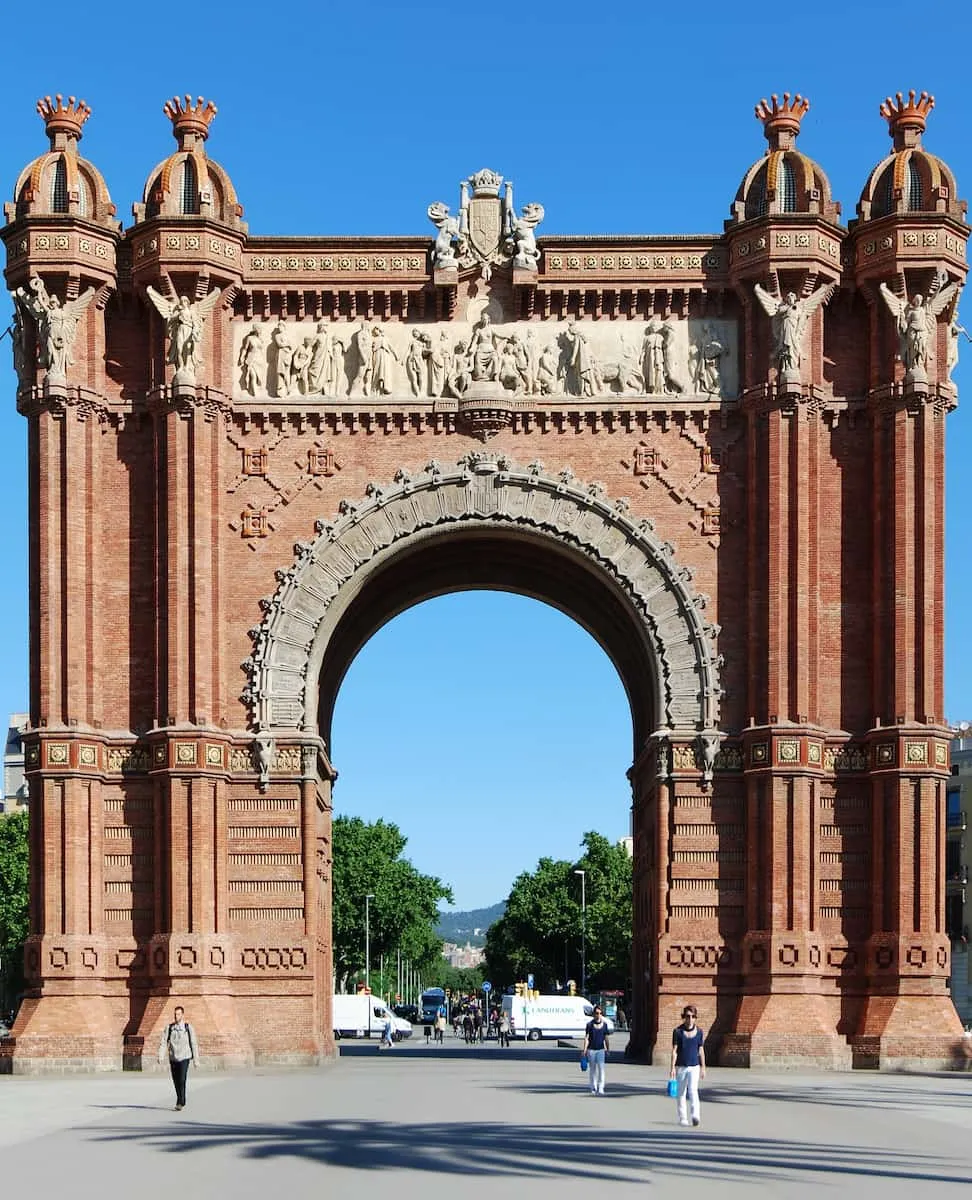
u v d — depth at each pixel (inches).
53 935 3046.3
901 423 3149.6
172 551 3134.8
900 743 3093.0
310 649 3186.5
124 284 3213.6
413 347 3245.6
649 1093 2468.0
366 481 3221.0
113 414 3206.2
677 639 3184.1
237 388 3233.3
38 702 3115.2
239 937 3120.1
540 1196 1337.4
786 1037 2984.7
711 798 3139.8
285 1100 2333.9
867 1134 1850.4
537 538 3221.0
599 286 3228.3
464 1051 4510.3
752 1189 1385.3
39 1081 2810.0
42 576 3125.0
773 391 3149.6
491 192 3280.0
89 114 3277.6
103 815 3132.4
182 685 3110.2
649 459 3221.0
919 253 3154.5
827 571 3198.8
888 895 3090.6
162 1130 1904.5
